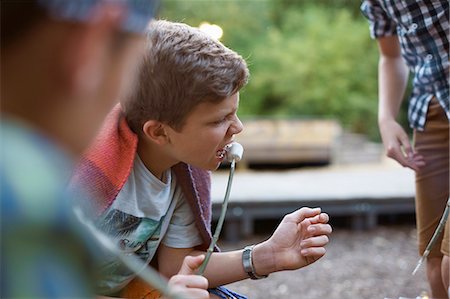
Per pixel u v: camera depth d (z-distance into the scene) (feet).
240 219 16.46
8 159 2.26
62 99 2.43
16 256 2.17
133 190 5.52
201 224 5.98
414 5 7.53
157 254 6.13
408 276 13.32
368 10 8.51
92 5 2.38
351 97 36.70
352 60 37.29
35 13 2.35
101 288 5.32
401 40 7.98
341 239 16.28
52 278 2.22
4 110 2.41
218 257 5.93
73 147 2.50
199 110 5.25
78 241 2.37
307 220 5.75
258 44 38.24
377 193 17.47
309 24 38.83
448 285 7.29
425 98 8.02
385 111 8.45
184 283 4.46
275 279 13.21
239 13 39.11
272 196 16.98
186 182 5.85
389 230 17.08
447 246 7.26
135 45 2.63
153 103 5.26
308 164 27.91
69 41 2.39
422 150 8.09
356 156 28.63
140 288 5.68
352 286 12.79
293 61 37.09
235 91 5.36
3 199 2.18
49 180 2.28
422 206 8.11
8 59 2.39
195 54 5.21
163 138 5.40
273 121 27.84
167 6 38.63
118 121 5.41
